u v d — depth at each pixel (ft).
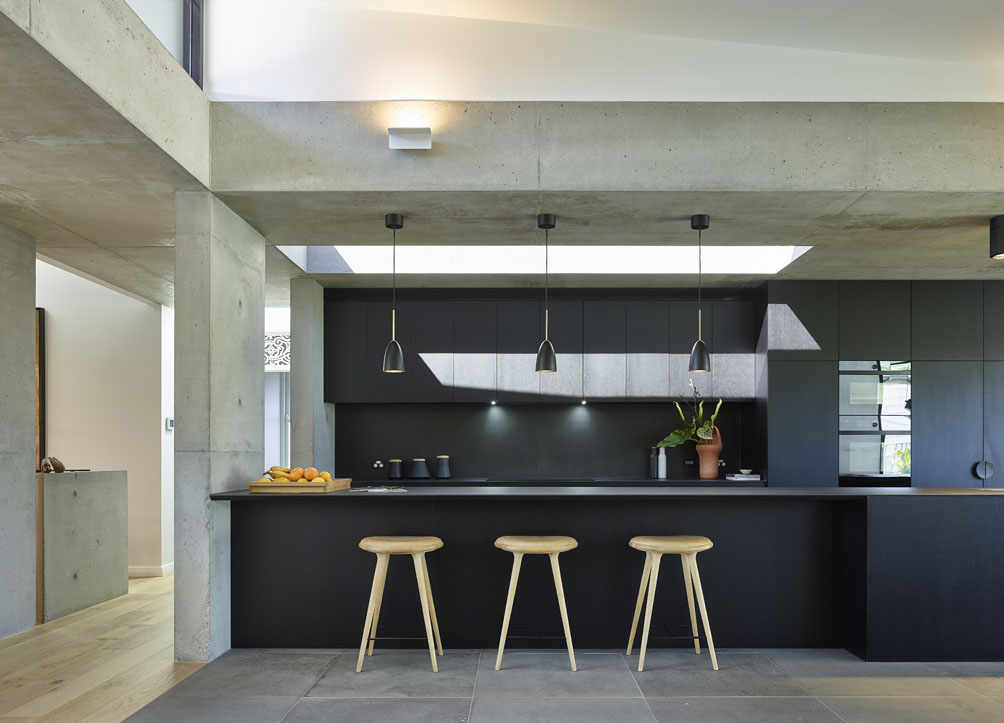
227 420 14.66
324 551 14.80
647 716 11.07
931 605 13.88
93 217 15.62
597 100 14.05
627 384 23.17
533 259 21.49
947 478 22.21
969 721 10.91
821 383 22.24
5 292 16.12
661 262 21.49
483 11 14.10
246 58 14.21
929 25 13.05
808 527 14.83
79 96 10.07
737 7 13.03
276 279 22.22
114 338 24.94
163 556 24.47
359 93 14.29
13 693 12.16
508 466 24.43
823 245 17.97
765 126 13.79
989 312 22.45
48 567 17.47
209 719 10.97
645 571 13.82
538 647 14.56
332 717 11.03
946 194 13.84
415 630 14.65
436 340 23.31
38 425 24.68
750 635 14.70
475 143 13.87
